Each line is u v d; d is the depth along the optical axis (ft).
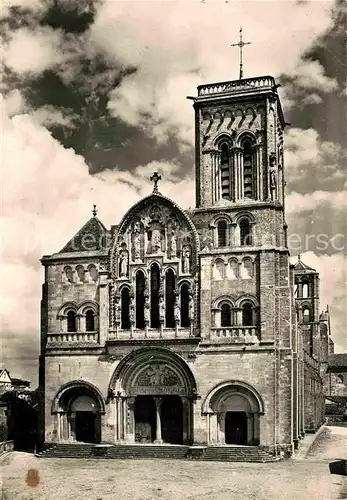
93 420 240.32
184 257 236.02
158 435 229.45
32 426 267.80
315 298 392.47
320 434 308.81
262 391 218.38
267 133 238.48
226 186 242.99
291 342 225.97
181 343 228.02
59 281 247.70
